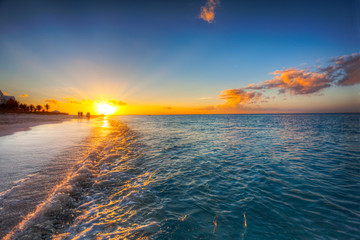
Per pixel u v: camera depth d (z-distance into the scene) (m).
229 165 8.20
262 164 8.41
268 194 5.21
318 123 43.06
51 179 5.30
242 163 8.56
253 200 4.81
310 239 3.32
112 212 4.01
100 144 11.82
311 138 17.36
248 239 3.28
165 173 6.93
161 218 3.85
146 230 3.41
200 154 10.34
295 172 7.28
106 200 4.58
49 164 6.79
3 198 4.04
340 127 30.67
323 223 3.81
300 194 5.23
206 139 16.48
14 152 8.60
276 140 16.05
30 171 5.95
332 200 4.86
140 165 7.92
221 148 12.21
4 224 3.13
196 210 4.23
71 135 15.59
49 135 15.09
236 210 4.28
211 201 4.72
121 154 9.90
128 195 4.92
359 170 7.58
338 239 3.33
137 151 10.86
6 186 4.70
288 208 4.42
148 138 16.84
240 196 5.05
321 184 6.01
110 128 25.59
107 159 8.64
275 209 4.36
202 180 6.26
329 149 12.10
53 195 4.27
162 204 4.48
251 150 11.62
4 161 7.04
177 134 20.52
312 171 7.42
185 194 5.11
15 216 3.38
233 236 3.35
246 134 20.72
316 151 11.44
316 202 4.73
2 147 9.78
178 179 6.31
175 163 8.40
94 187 5.34
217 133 21.78
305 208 4.43
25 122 31.86
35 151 8.89
